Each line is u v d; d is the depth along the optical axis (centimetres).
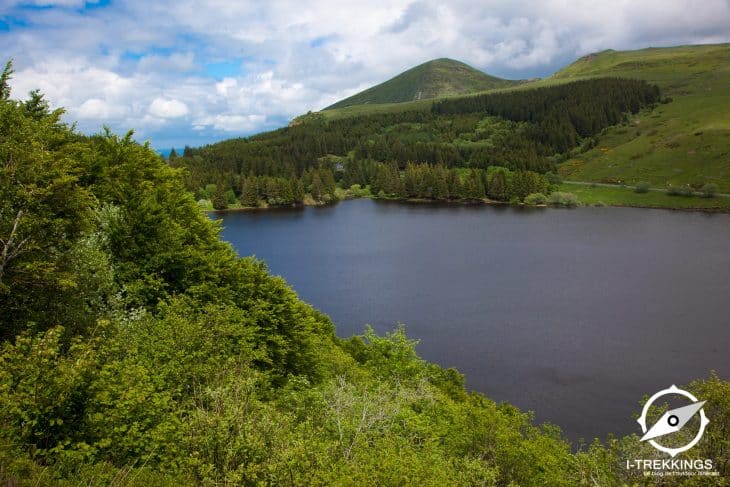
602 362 6600
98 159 3628
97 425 1312
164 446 1373
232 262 3722
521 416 3083
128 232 3055
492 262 12350
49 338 1281
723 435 1569
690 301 8975
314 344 3947
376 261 12638
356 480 1298
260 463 1231
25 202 1711
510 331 7756
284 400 2259
